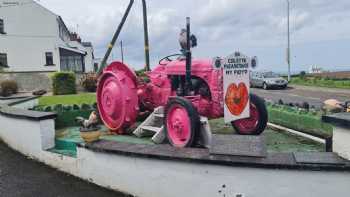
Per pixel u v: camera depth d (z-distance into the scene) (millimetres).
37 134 6148
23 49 32156
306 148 5082
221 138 4266
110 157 4773
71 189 4934
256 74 28766
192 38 5613
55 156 5758
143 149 4523
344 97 19438
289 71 32844
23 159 6391
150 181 4379
